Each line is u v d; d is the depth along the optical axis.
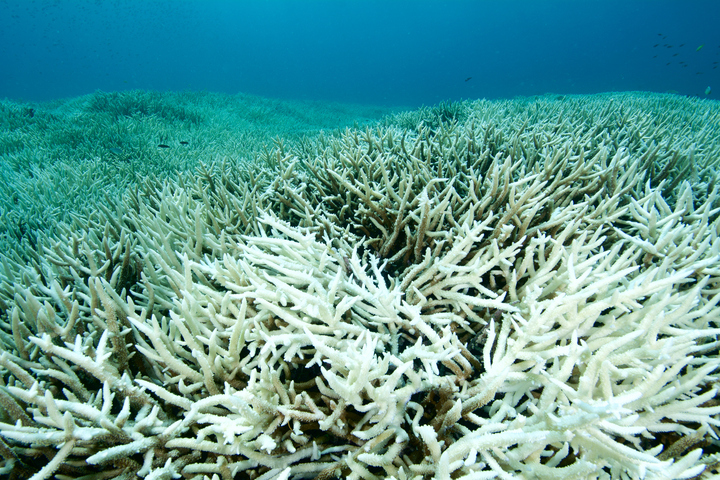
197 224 2.59
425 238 2.41
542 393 1.53
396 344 1.84
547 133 4.38
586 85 129.62
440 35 160.88
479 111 8.46
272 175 3.90
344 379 1.47
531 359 1.55
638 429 1.19
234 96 18.81
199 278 2.24
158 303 2.19
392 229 2.77
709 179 3.38
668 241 2.19
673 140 4.80
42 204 4.49
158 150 7.38
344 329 1.70
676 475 1.26
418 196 2.54
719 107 9.91
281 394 1.55
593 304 1.62
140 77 117.81
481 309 2.07
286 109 18.53
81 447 1.35
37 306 1.76
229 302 1.85
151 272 2.25
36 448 1.41
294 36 160.38
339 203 3.35
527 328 1.57
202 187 3.98
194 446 1.40
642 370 1.48
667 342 1.51
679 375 1.77
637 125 5.41
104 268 2.33
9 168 5.98
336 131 7.21
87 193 5.04
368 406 1.33
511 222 2.49
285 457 1.48
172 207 3.26
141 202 3.28
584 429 1.33
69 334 1.72
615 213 2.59
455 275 2.05
